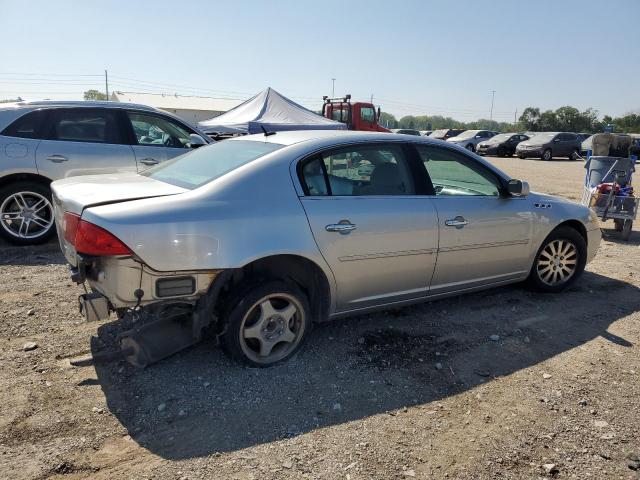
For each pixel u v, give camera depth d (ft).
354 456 8.85
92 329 13.26
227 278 10.68
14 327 13.25
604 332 14.20
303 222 11.35
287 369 11.62
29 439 9.02
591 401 10.75
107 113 22.18
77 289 16.12
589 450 9.20
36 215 21.13
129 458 8.66
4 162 20.06
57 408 9.92
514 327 14.30
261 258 11.02
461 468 8.65
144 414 9.84
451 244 13.70
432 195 13.61
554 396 10.90
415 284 13.46
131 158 22.29
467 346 13.06
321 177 12.06
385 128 63.62
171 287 10.25
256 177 11.27
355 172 12.66
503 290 17.25
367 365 11.95
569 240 16.79
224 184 11.00
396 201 12.85
